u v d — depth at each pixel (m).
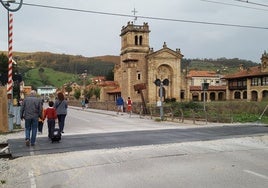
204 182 7.54
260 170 8.65
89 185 7.44
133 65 75.56
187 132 16.81
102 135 15.78
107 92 94.88
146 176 8.12
